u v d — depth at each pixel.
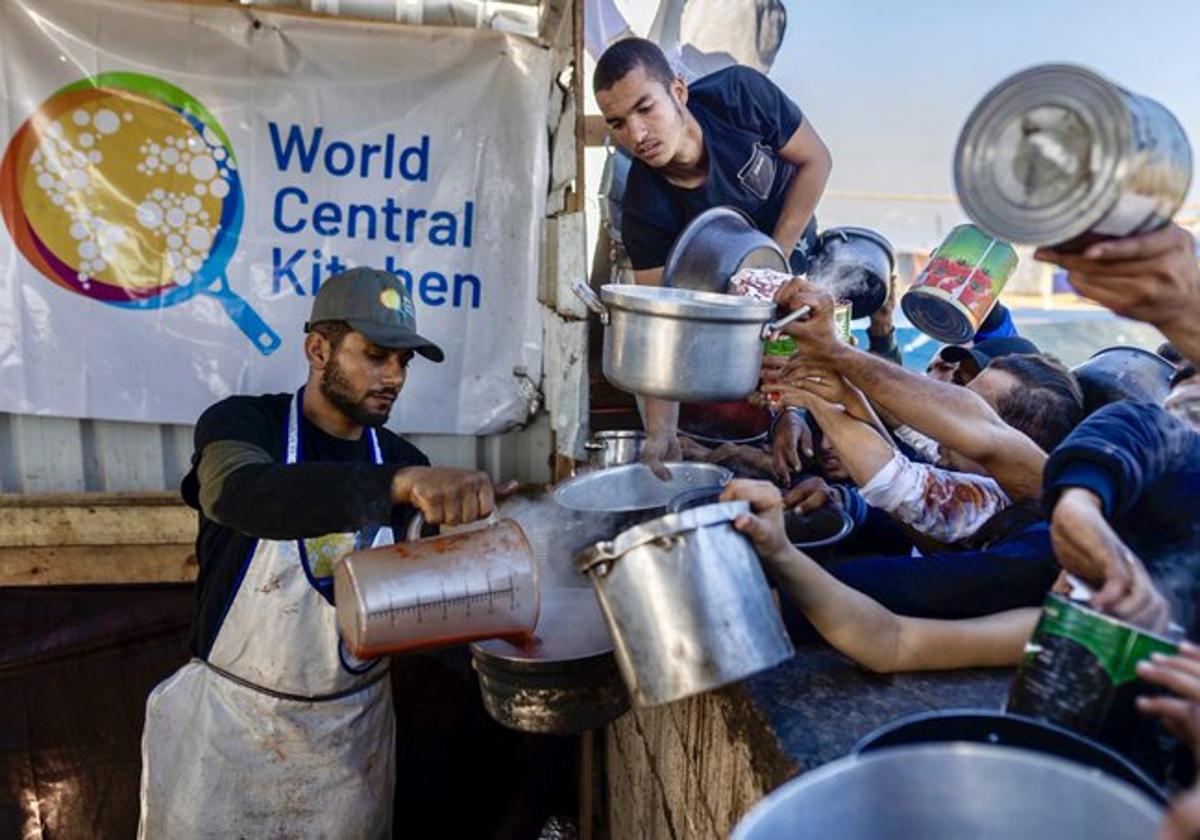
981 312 2.72
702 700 1.98
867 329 3.30
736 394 1.85
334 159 3.21
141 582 3.37
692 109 2.89
